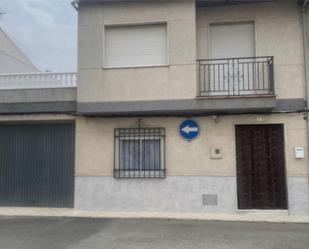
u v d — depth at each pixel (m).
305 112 9.02
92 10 9.48
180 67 9.05
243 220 8.44
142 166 9.61
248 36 9.66
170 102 9.02
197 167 9.31
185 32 9.09
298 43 9.23
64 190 10.20
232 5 9.60
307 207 8.88
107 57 9.55
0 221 8.52
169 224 8.11
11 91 10.24
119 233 7.31
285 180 9.09
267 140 9.32
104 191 9.65
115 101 9.23
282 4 9.41
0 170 10.52
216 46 9.74
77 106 9.41
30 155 10.45
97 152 9.77
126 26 9.52
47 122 10.37
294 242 6.59
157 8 9.23
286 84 9.16
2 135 10.63
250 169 9.29
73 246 6.38
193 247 6.29
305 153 8.98
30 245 6.45
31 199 10.31
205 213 9.14
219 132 9.30
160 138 9.60
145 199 9.47
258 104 8.73
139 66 9.26
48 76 10.17
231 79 9.45
